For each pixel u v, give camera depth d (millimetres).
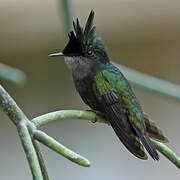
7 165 12508
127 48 12852
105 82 5816
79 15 12211
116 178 12461
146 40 12859
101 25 12500
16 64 12477
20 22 12242
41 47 12531
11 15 12195
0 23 12141
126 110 5648
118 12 12523
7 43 12266
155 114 13172
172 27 12758
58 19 12383
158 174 12320
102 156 12664
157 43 12969
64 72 12758
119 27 12602
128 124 5527
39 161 3127
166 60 13055
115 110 5645
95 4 12359
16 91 12586
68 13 5777
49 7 12367
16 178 12445
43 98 12773
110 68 5980
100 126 12945
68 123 12852
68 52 5941
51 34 12430
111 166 12602
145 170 12445
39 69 12648
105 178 12531
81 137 12852
